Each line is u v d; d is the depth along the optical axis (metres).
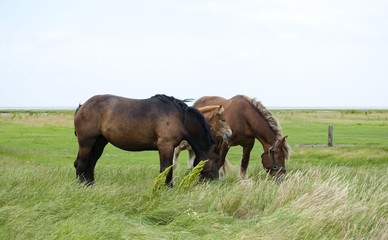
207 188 8.34
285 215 6.25
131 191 8.22
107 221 6.16
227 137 10.68
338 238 5.74
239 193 7.60
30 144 26.73
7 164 14.99
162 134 9.74
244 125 11.40
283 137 10.71
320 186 7.53
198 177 9.95
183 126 9.93
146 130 9.81
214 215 6.72
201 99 13.27
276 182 9.73
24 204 7.11
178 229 6.31
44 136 32.53
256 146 26.12
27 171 10.43
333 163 17.73
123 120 9.83
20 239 5.68
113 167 13.69
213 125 10.69
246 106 11.39
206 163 10.09
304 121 52.88
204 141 10.07
